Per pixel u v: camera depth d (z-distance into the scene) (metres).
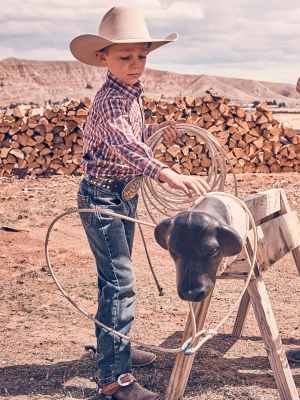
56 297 6.30
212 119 15.09
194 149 14.96
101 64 3.79
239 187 12.99
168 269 7.32
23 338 5.17
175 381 3.79
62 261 7.66
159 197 4.27
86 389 4.12
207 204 3.04
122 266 3.77
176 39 3.72
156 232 2.96
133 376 4.19
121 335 3.50
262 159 15.11
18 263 7.59
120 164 3.66
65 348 4.91
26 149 14.78
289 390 3.65
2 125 14.86
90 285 6.70
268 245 3.86
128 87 3.62
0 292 6.46
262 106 15.20
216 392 4.00
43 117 14.95
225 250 2.87
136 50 3.56
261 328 3.65
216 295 6.25
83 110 14.84
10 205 11.14
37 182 13.83
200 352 4.71
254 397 3.92
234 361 4.57
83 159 3.81
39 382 4.26
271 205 4.06
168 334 5.21
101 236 3.73
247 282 3.37
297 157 15.25
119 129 3.51
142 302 6.10
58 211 10.54
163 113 15.09
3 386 4.20
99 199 3.72
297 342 4.96
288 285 6.57
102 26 3.64
